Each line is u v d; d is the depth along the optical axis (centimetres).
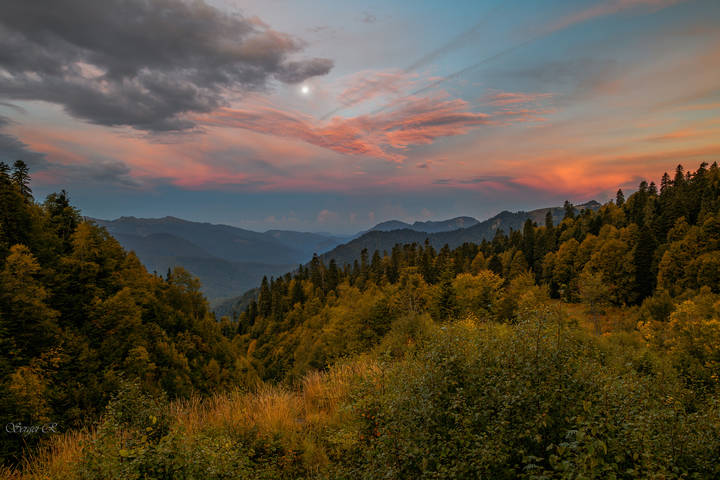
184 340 5356
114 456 428
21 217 3959
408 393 508
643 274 6531
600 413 415
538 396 419
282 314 11281
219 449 521
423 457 406
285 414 736
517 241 11694
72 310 3828
